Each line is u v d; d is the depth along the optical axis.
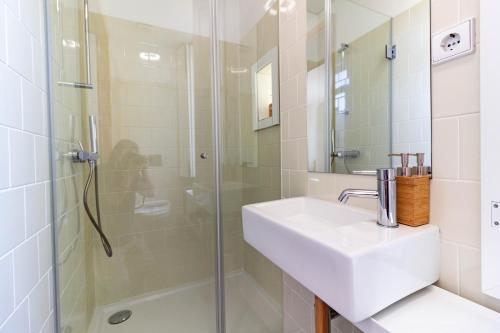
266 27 1.45
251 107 1.61
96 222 1.46
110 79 1.51
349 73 0.93
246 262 1.63
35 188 0.73
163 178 1.67
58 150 0.92
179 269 1.69
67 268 1.01
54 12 0.92
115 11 1.50
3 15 0.56
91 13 1.43
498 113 0.49
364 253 0.46
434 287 0.61
